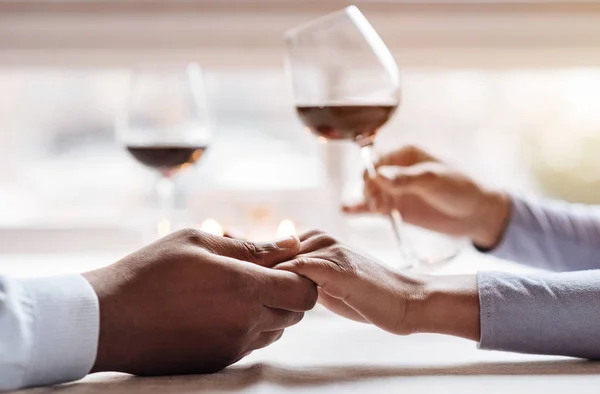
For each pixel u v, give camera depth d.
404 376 0.72
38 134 1.46
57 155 1.46
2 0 1.39
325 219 1.34
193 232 0.76
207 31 1.41
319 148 1.46
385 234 1.34
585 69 1.45
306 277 0.75
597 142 1.49
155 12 1.41
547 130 1.49
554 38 1.43
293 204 1.34
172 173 1.13
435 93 1.47
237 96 1.46
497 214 1.14
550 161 1.49
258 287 0.73
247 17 1.41
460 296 0.78
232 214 1.33
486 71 1.45
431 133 1.48
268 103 1.47
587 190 1.50
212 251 0.75
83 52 1.42
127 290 0.71
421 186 1.10
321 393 0.67
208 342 0.72
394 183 1.07
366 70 0.97
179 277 0.72
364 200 1.10
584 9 1.42
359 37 0.97
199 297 0.71
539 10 1.42
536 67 1.44
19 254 1.40
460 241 1.16
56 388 0.69
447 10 1.41
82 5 1.40
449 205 1.13
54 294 0.70
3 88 1.44
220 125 1.47
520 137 1.49
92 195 1.47
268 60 1.42
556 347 0.77
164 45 1.42
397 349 0.82
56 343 0.69
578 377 0.72
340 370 0.74
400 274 0.79
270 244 0.78
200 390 0.68
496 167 1.49
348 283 0.75
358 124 0.98
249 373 0.73
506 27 1.42
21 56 1.41
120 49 1.42
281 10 1.41
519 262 1.16
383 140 1.48
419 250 1.03
